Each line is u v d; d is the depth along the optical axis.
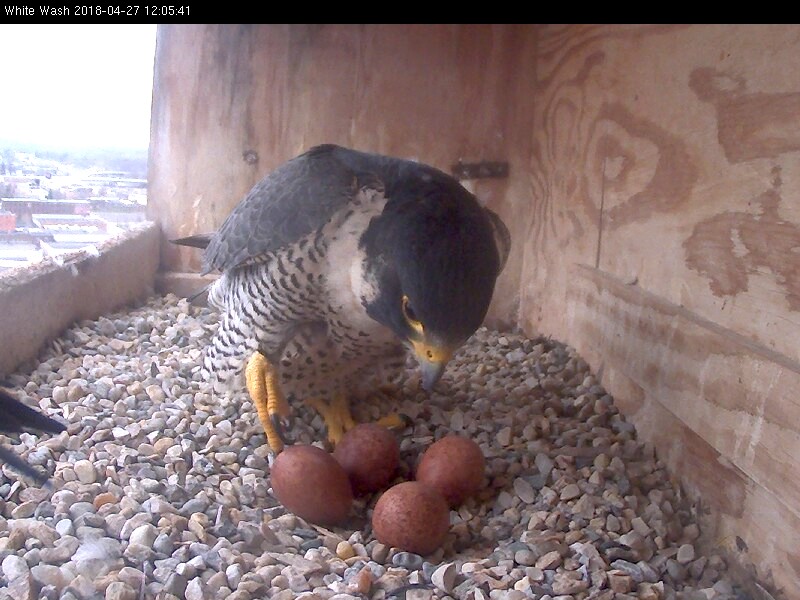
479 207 0.44
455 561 0.37
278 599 0.32
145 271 0.78
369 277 0.41
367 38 0.77
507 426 0.52
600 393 0.59
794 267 0.36
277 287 0.44
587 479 0.46
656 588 0.36
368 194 0.42
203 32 0.77
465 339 0.39
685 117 0.48
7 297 0.51
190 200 0.80
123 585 0.31
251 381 0.47
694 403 0.43
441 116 0.77
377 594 0.34
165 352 0.62
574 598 0.34
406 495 0.37
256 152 0.79
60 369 0.55
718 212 0.44
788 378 0.35
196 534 0.37
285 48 0.77
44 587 0.31
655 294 0.52
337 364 0.49
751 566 0.37
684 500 0.45
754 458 0.37
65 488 0.39
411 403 0.55
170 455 0.44
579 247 0.65
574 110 0.67
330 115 0.78
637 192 0.55
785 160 0.37
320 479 0.39
